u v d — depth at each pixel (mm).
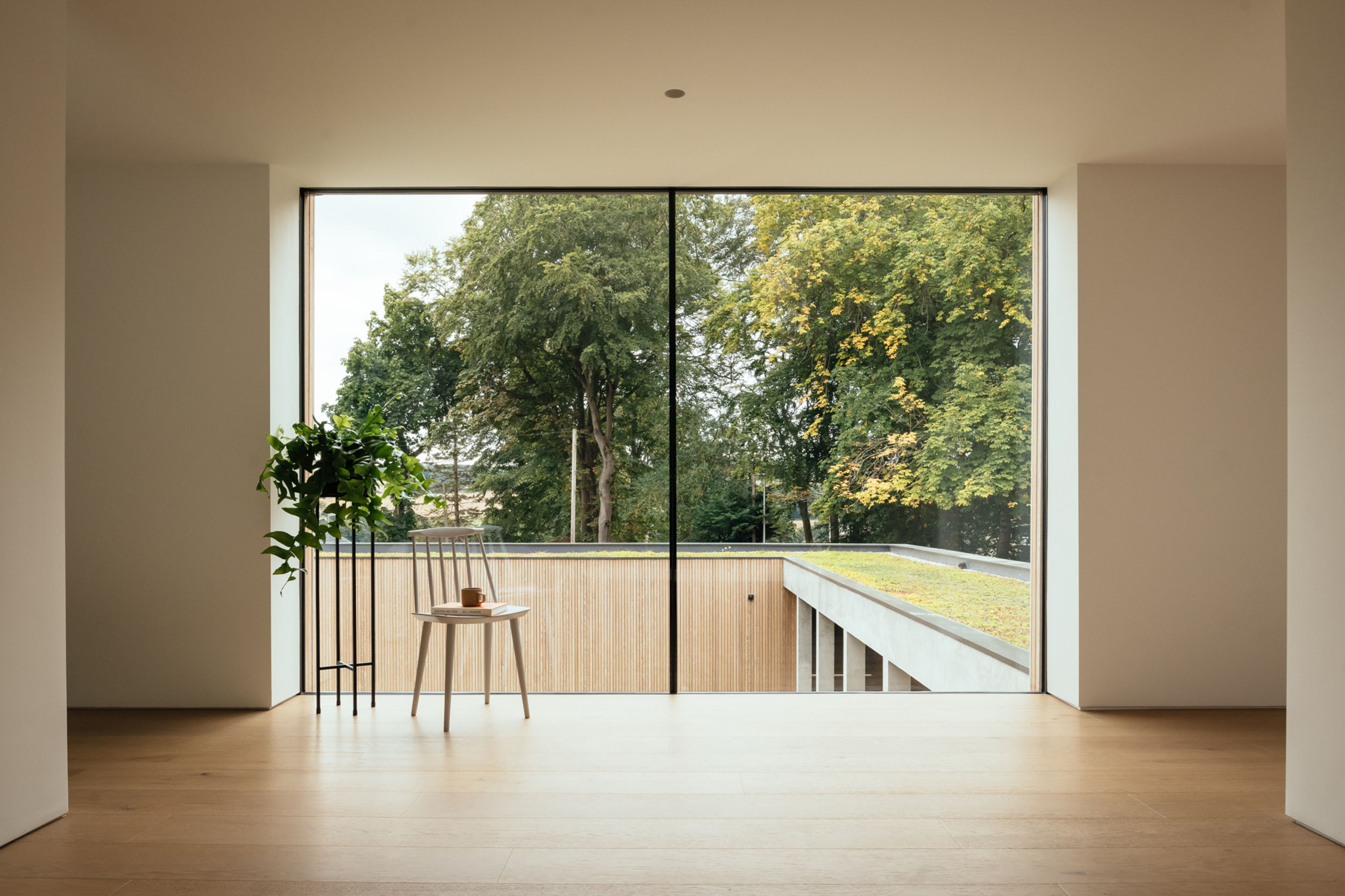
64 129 2740
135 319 4109
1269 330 4145
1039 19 2900
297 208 4438
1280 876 2309
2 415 2498
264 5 2775
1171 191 4164
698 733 3664
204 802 2855
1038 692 4461
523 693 3928
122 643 4090
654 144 3932
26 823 2584
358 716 3953
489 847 2492
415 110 3574
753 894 2197
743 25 2930
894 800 2871
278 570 3871
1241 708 4090
